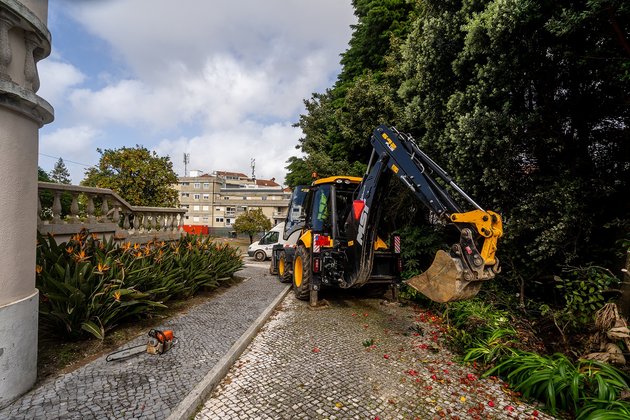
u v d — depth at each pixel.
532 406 2.89
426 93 6.19
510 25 3.89
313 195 7.23
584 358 3.28
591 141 4.87
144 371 3.17
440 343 4.36
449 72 5.66
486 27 4.22
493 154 4.64
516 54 4.23
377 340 4.45
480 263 3.46
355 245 5.40
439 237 7.14
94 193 6.16
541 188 4.59
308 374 3.39
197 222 49.09
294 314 5.69
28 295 2.75
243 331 4.46
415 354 4.00
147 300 4.52
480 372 3.53
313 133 14.79
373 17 10.63
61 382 2.89
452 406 2.87
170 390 2.82
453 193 5.51
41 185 4.93
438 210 4.02
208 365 3.34
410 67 6.59
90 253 4.77
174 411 2.52
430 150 6.20
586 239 4.42
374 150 5.30
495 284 5.46
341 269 6.05
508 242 5.07
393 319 5.46
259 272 10.66
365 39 11.56
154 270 5.25
